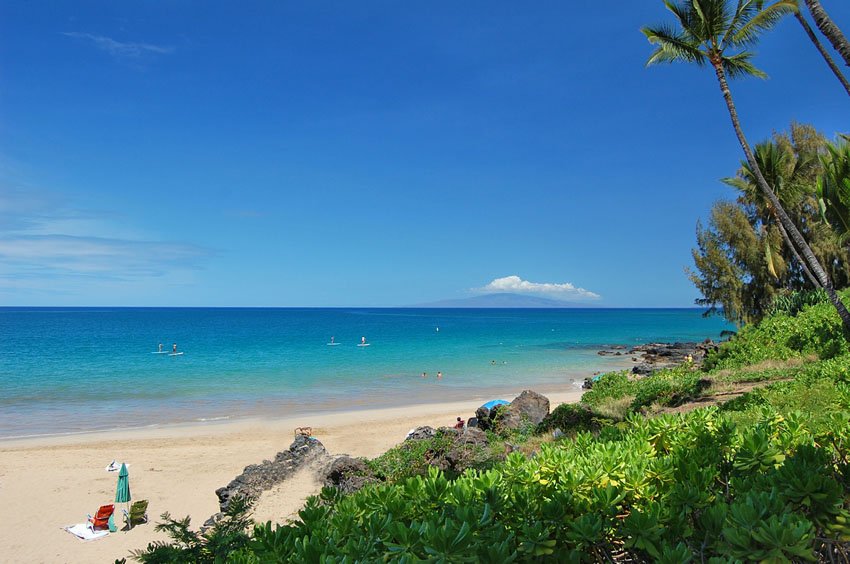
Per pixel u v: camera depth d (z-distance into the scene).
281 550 2.90
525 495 3.22
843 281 34.81
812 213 32.22
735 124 14.32
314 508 3.40
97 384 37.28
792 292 30.59
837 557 2.94
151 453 20.84
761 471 3.53
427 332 102.50
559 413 16.70
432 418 26.83
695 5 13.79
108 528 14.20
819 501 2.92
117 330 104.50
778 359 19.53
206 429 24.67
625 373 23.45
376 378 40.81
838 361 12.89
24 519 14.94
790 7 12.24
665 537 2.86
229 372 43.59
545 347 69.62
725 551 2.54
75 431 24.36
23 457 20.27
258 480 15.97
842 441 4.07
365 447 21.38
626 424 6.16
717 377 17.83
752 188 19.67
